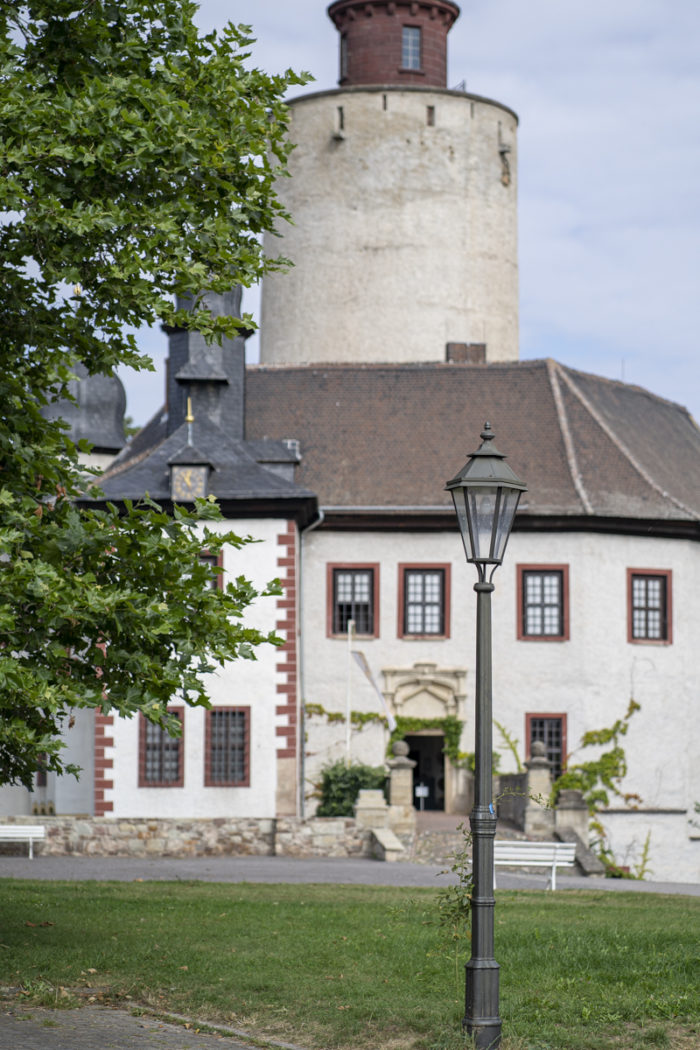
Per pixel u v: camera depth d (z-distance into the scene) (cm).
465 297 5384
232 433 4031
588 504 3931
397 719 3922
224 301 4103
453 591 3947
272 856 3206
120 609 1359
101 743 3578
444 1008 1330
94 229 1394
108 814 3562
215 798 3569
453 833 3403
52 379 1577
